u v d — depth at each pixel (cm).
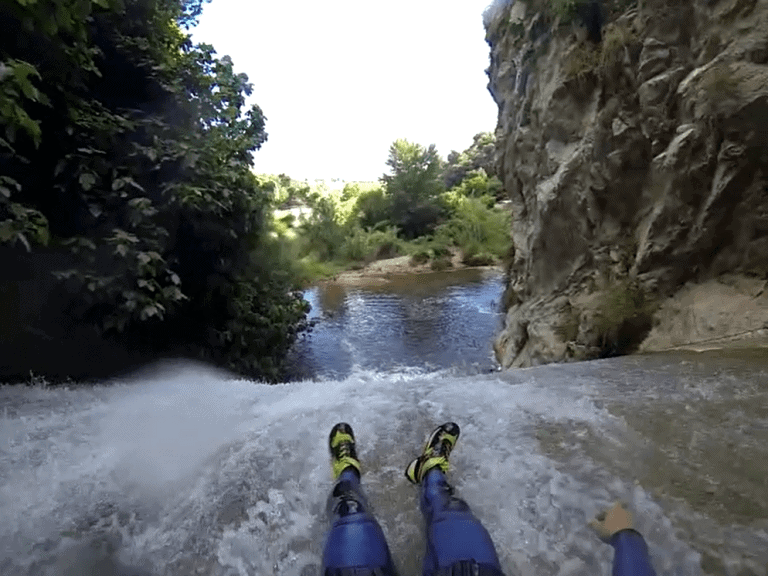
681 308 505
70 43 471
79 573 168
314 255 2083
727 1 475
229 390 394
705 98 468
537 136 820
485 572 138
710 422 263
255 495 213
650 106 543
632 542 153
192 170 558
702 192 496
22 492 218
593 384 346
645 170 580
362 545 152
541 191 750
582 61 664
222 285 631
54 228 473
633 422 270
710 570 156
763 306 448
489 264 2097
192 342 608
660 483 206
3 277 430
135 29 616
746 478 207
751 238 473
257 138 759
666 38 537
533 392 335
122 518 199
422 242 2306
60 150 478
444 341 1052
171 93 627
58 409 338
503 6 987
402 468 235
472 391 346
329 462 239
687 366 372
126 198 510
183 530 190
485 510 194
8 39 408
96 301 468
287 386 404
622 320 536
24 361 458
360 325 1197
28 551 179
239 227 636
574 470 220
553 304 721
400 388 364
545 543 174
